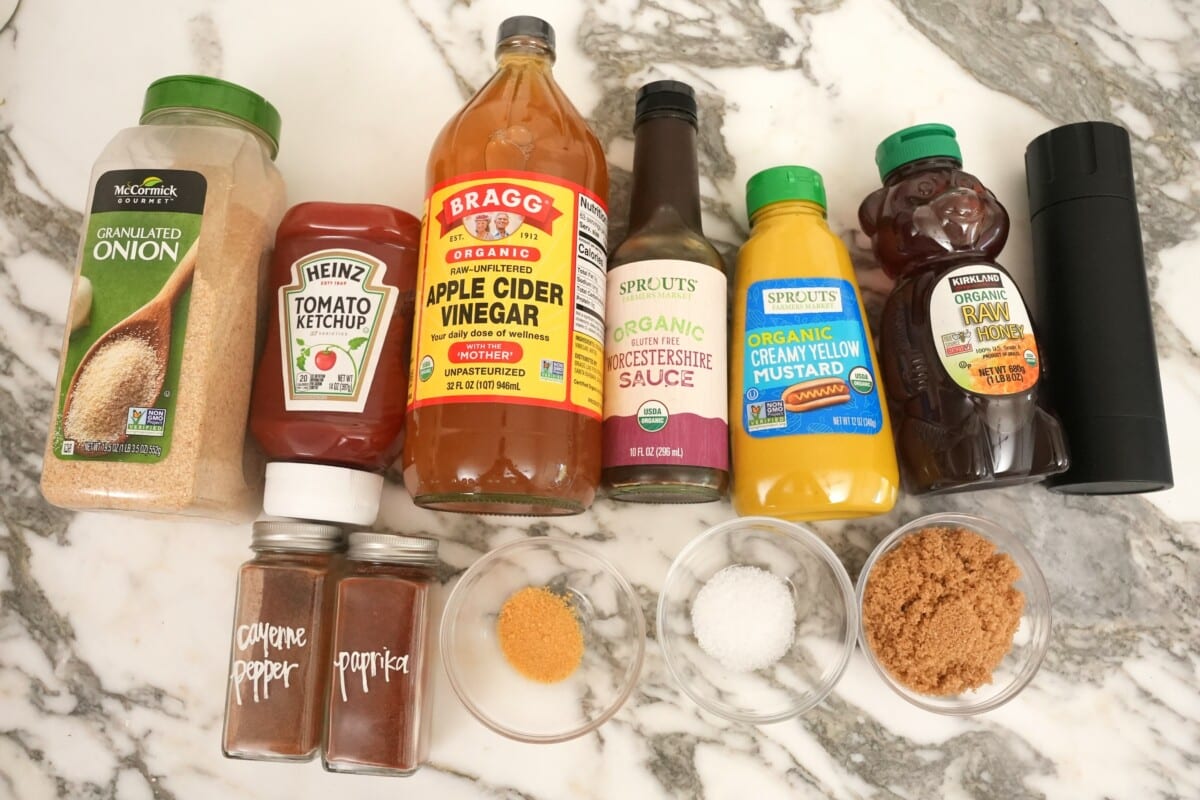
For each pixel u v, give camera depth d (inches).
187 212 19.2
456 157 19.4
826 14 23.9
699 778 21.2
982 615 21.0
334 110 22.8
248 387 20.1
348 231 20.0
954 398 20.0
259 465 20.8
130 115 22.7
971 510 22.4
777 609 21.3
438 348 18.7
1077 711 21.7
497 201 18.8
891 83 23.7
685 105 21.0
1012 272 23.1
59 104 22.7
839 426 19.9
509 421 18.2
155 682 21.1
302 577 19.8
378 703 19.3
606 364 20.1
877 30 23.9
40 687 21.1
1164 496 22.6
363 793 20.9
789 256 20.8
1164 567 22.3
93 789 20.8
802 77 23.6
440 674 21.2
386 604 19.6
